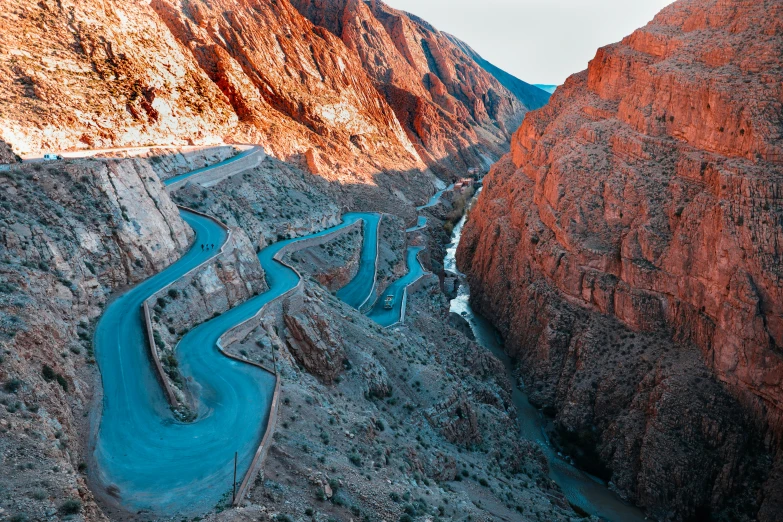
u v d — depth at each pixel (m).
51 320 31.81
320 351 47.59
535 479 56.75
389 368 54.84
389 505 31.67
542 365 76.94
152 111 75.75
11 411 23.88
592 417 68.12
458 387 58.03
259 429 32.03
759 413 57.03
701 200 66.38
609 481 62.19
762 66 69.81
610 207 78.25
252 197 78.00
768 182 59.97
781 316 56.03
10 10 70.38
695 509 56.41
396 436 43.28
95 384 32.59
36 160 51.62
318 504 28.77
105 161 46.22
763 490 54.28
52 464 22.80
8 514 19.59
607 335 71.88
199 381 36.94
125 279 42.81
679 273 66.62
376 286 80.62
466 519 36.12
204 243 52.38
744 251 59.41
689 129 75.12
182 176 69.19
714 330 61.94
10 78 62.41
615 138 85.19
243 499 26.56
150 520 24.58
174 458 29.05
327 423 37.22
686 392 60.00
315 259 76.38
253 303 49.41
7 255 33.16
